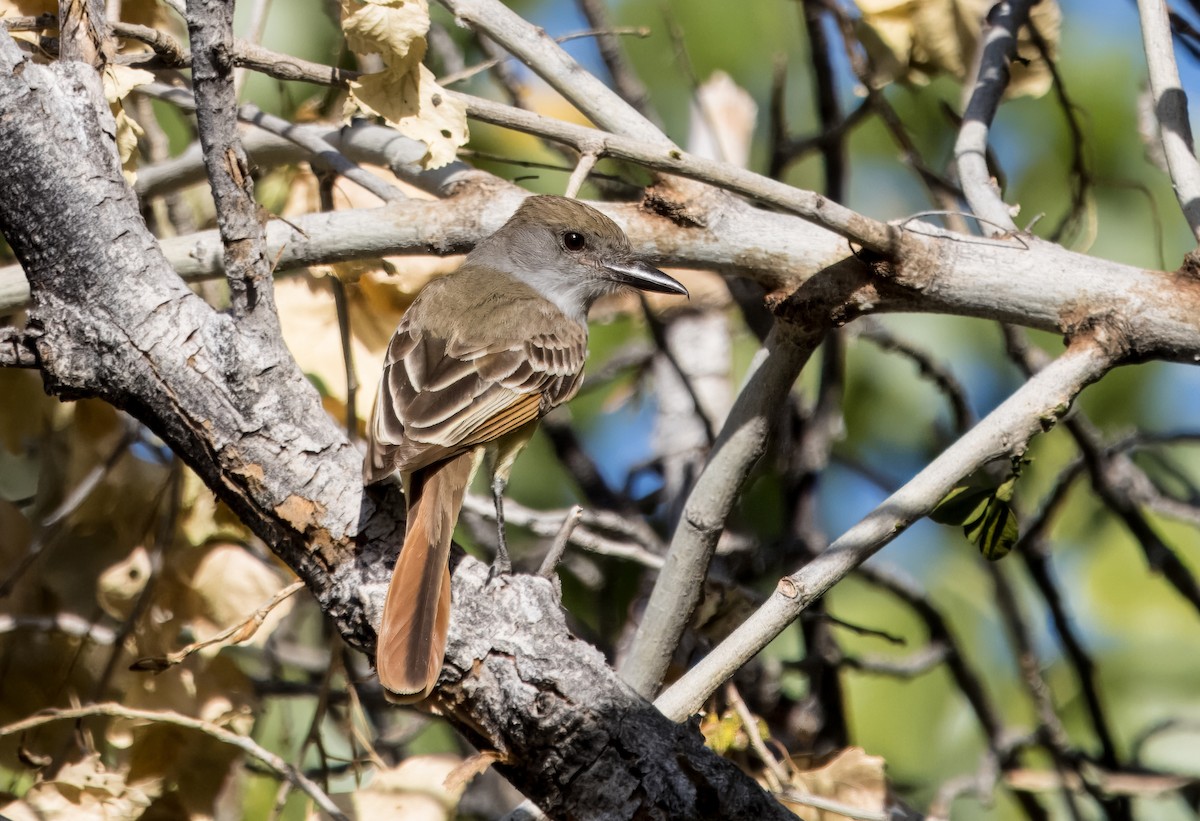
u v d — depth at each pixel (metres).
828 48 11.87
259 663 12.31
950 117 11.18
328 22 12.16
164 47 7.96
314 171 9.88
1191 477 13.84
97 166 6.60
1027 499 13.88
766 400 8.33
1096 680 11.64
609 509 12.64
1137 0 8.32
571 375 9.69
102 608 9.52
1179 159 7.88
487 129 13.20
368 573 6.65
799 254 8.23
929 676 13.23
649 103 12.40
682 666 10.30
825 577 7.15
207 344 6.53
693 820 6.26
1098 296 7.75
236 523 9.39
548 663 6.41
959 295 7.94
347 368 9.52
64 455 10.34
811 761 10.10
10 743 9.45
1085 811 13.07
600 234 10.14
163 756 8.84
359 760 8.90
